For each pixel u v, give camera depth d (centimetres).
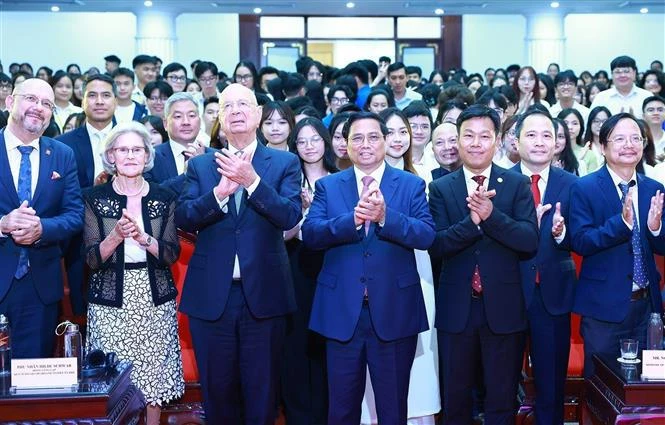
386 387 314
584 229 337
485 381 328
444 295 328
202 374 325
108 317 334
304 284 376
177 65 744
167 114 425
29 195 338
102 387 285
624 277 335
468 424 336
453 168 407
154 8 1352
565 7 1367
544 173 360
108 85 443
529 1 1312
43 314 339
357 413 321
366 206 295
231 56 1588
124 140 333
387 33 1627
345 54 1633
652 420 290
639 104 653
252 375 323
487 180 327
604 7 1362
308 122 386
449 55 1616
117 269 333
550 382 348
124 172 332
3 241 329
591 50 1569
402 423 318
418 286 318
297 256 376
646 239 339
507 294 321
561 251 351
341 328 311
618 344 338
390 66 707
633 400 296
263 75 813
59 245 379
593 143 516
